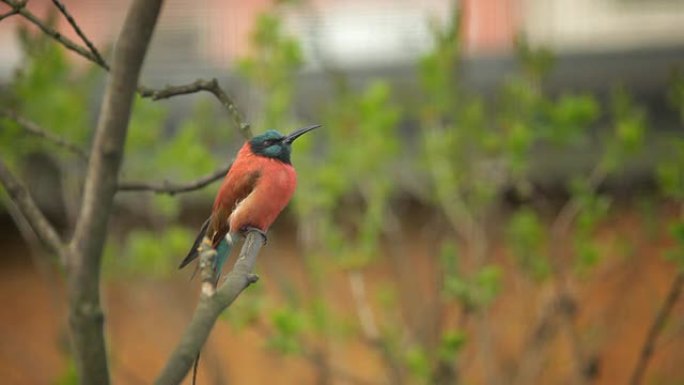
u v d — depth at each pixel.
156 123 12.38
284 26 13.21
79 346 6.96
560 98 14.57
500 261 13.84
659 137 14.07
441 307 12.26
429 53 12.27
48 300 15.42
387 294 12.28
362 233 12.74
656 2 15.39
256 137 7.95
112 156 6.90
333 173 11.88
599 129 14.23
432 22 12.44
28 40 10.95
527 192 12.84
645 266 14.06
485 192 12.16
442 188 12.33
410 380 12.04
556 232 12.34
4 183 7.07
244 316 10.84
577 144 12.83
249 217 7.64
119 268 12.65
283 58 12.10
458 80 12.32
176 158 11.91
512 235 11.94
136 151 12.49
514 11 15.53
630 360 14.58
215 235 7.66
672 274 14.18
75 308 6.96
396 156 12.95
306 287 14.57
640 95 14.45
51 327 15.38
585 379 12.29
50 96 11.36
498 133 12.90
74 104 11.56
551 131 11.45
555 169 14.14
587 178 14.20
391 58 14.84
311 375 15.12
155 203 12.79
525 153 11.95
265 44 12.12
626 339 14.62
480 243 12.25
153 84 14.52
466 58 13.60
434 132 12.52
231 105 6.89
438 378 11.30
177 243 12.17
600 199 12.62
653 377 13.55
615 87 13.96
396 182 13.49
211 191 12.81
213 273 5.56
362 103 11.97
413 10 15.02
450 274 10.92
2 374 15.34
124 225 13.89
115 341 14.84
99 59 6.77
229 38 15.02
